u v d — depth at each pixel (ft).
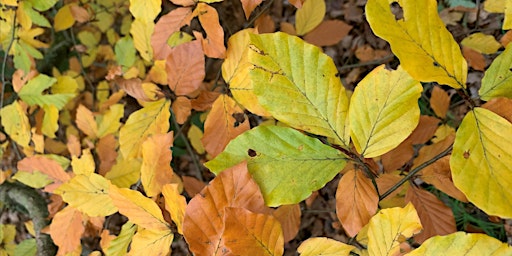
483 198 0.86
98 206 1.39
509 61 0.97
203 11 1.25
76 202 1.39
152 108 1.40
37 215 2.18
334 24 1.90
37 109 2.24
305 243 1.03
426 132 1.57
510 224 2.00
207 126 1.30
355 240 1.39
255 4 1.14
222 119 1.30
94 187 1.38
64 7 2.02
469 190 0.87
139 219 1.20
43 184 1.69
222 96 1.30
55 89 1.82
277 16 2.98
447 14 2.28
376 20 0.90
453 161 0.89
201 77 1.34
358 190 1.07
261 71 1.03
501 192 0.87
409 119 0.99
